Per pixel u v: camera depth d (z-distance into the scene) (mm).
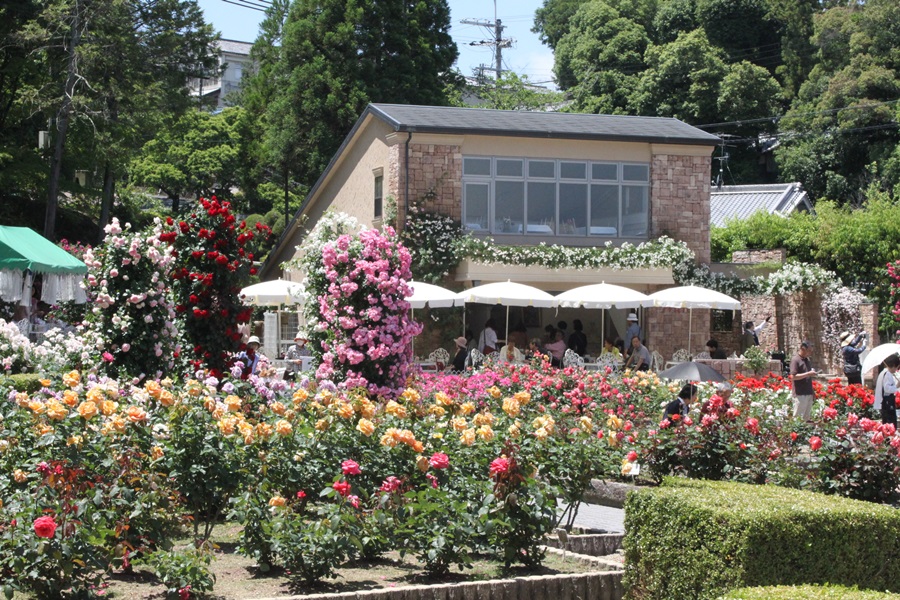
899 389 16469
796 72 55031
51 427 7070
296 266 18375
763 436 11750
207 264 12953
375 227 29172
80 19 34344
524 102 58781
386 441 7734
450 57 47156
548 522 7859
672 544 7113
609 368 17609
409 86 45125
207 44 41219
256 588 7105
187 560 6625
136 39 38125
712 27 57031
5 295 21969
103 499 6691
